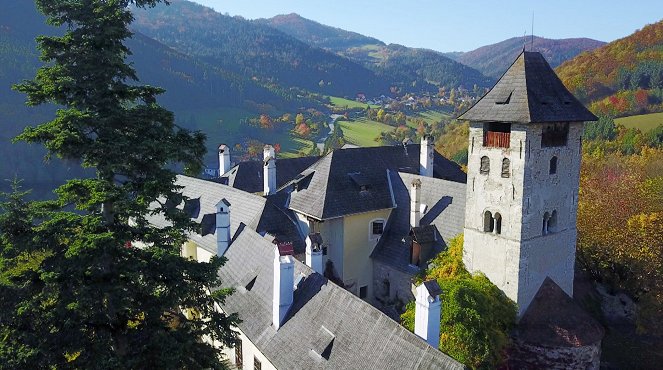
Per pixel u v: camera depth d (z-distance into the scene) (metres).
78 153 15.80
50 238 15.82
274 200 41.06
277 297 26.70
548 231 31.66
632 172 51.44
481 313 28.19
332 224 38.81
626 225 37.03
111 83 16.78
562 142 31.02
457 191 37.66
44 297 15.80
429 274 34.88
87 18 16.12
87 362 15.66
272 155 46.81
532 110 28.61
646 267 34.97
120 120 16.70
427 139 46.53
